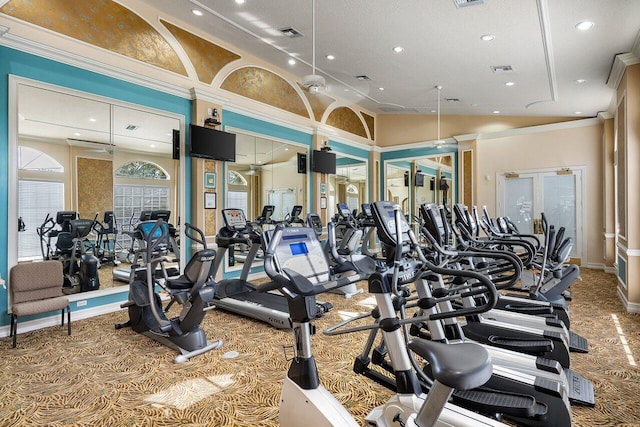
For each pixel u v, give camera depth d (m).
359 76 6.87
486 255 1.99
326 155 8.23
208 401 2.55
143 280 4.03
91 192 4.68
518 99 7.03
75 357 3.30
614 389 2.64
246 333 3.94
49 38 4.19
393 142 10.28
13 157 3.94
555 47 4.55
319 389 1.74
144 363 3.17
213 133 5.76
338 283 1.82
